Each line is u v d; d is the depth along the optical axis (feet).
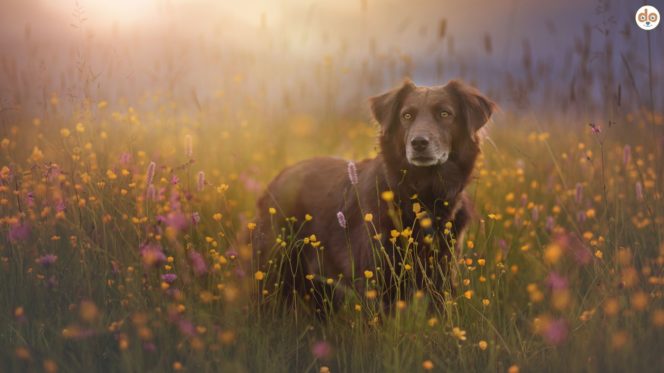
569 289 13.78
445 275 13.78
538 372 11.08
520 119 24.12
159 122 21.35
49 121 17.51
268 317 12.85
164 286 11.73
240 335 11.39
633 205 18.04
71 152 15.80
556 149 22.11
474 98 14.93
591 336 11.33
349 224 14.69
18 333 10.89
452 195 14.58
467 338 11.99
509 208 16.96
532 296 14.17
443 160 14.24
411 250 13.23
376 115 15.55
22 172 14.97
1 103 16.39
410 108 14.64
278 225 15.81
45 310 11.84
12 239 12.63
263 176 22.34
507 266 15.79
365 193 14.60
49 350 10.62
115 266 12.52
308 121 26.50
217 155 22.03
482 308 13.11
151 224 13.87
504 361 11.44
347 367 11.62
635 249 14.70
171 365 10.82
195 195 16.90
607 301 12.36
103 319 11.65
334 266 14.90
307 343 12.42
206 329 11.31
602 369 10.61
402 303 11.66
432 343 11.98
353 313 12.92
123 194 14.11
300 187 16.15
